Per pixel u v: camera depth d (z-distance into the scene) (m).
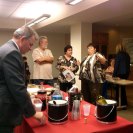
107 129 1.65
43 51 4.08
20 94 1.48
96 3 4.13
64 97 2.48
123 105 5.05
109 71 5.55
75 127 1.69
